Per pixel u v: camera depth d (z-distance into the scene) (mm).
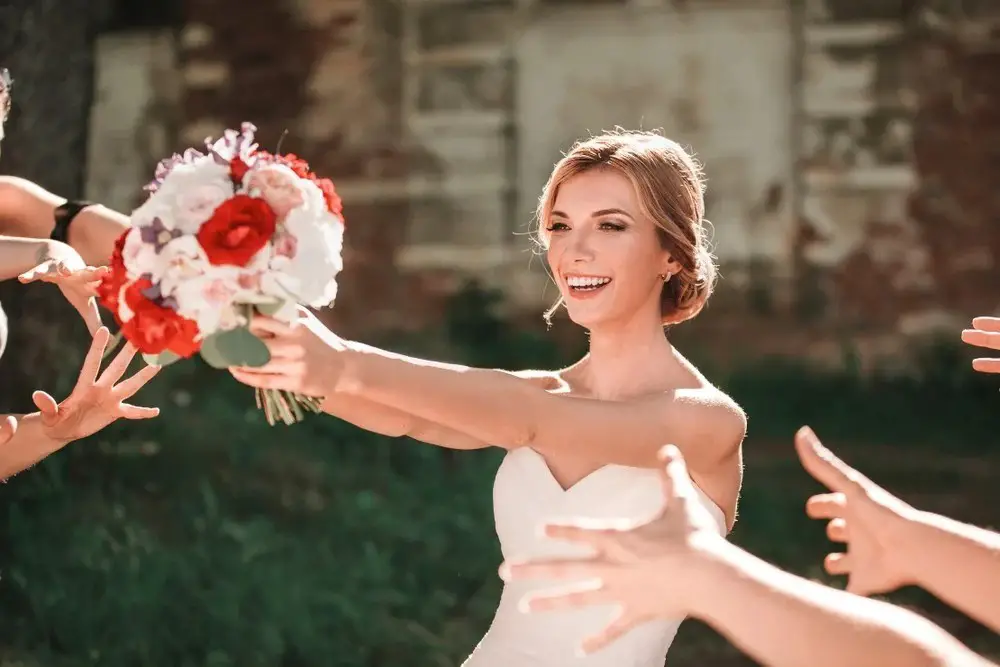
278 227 2117
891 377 10141
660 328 2662
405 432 2699
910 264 10891
